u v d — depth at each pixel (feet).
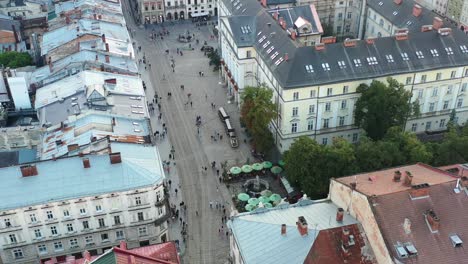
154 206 382.63
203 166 513.86
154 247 315.58
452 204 291.58
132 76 545.03
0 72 545.85
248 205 437.17
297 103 486.38
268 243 300.61
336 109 501.56
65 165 380.99
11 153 454.40
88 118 442.09
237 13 648.38
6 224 359.05
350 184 307.37
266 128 502.79
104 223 379.96
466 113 550.77
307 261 282.36
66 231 375.66
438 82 517.96
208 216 447.01
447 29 525.34
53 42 632.79
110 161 379.14
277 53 516.32
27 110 531.91
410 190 289.74
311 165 414.21
